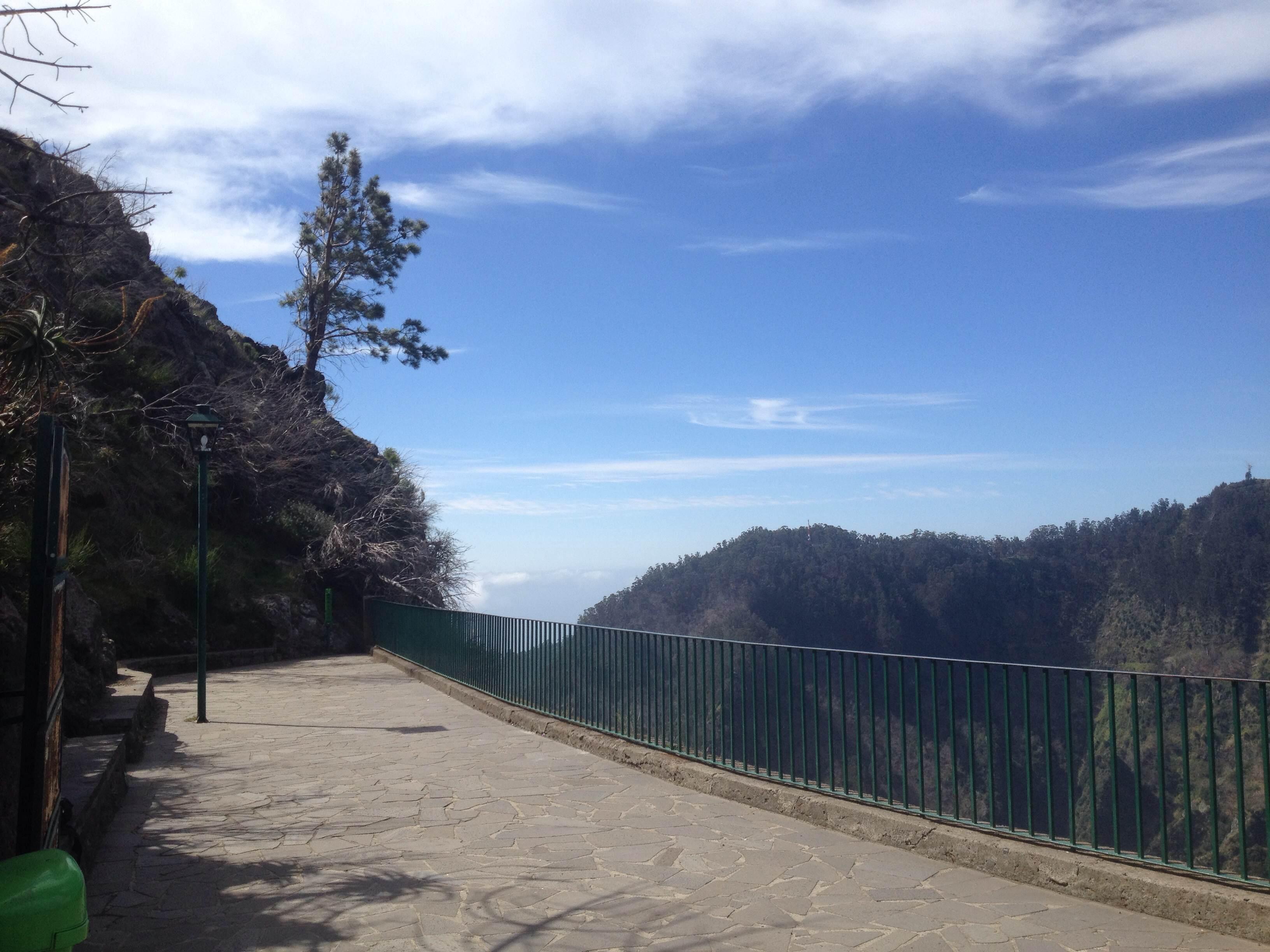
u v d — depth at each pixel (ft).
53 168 22.31
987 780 21.04
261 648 76.23
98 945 16.44
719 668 29.09
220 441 88.38
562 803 27.09
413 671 63.98
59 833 15.98
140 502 78.02
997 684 106.22
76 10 13.75
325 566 89.81
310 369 116.26
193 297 106.42
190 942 16.57
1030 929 17.02
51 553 12.86
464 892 19.22
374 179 121.29
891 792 23.13
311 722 44.01
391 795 28.30
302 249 119.24
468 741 38.09
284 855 22.02
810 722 25.71
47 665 12.59
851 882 19.77
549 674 41.29
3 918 7.91
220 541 84.02
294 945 16.38
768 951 16.07
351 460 106.22
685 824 24.58
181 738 39.68
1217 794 17.39
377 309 119.85
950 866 20.83
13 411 24.41
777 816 25.43
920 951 16.02
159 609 70.79
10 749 16.90
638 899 18.76
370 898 18.85
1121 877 18.04
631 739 34.06
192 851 22.38
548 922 17.47
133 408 77.10
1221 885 17.21
